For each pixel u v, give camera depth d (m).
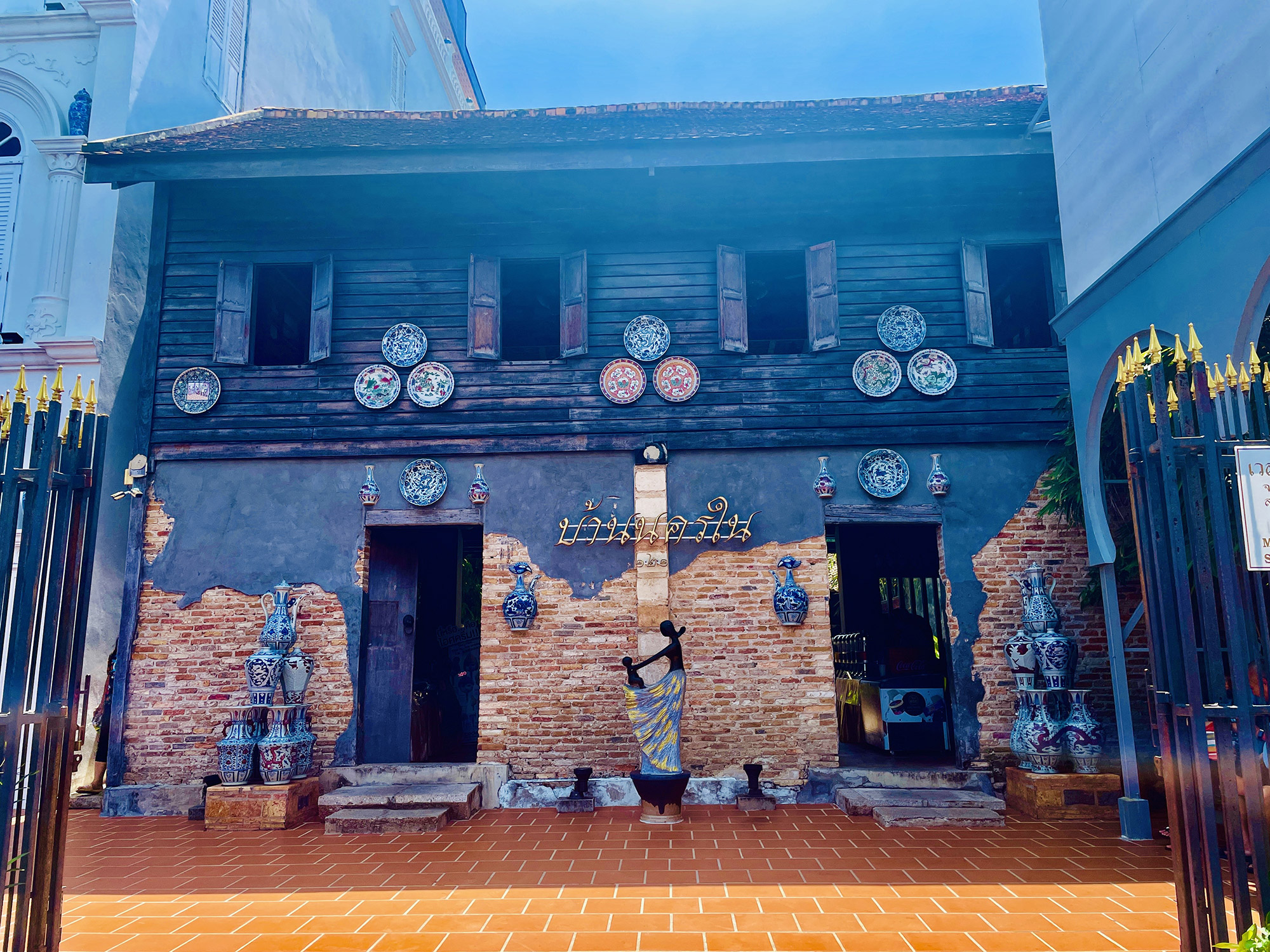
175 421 8.91
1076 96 6.95
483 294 9.07
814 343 8.85
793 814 7.43
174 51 10.57
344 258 9.27
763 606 8.41
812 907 4.83
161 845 6.72
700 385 8.84
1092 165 6.71
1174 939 4.28
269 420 8.90
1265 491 2.97
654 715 7.41
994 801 7.28
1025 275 10.86
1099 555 6.83
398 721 8.80
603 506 8.66
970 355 8.80
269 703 7.97
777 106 8.80
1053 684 7.54
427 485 8.76
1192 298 5.37
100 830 7.33
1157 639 3.13
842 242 9.12
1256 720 3.01
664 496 8.60
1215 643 2.91
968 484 8.59
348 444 8.84
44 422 3.24
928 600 12.24
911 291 9.00
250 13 12.30
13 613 3.06
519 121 8.80
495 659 8.40
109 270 9.48
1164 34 5.71
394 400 8.88
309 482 8.83
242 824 7.27
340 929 4.60
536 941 4.38
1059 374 8.70
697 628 8.39
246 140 8.68
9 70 9.96
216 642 8.53
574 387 8.90
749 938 4.36
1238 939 2.75
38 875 3.10
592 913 4.80
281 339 11.70
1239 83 4.96
